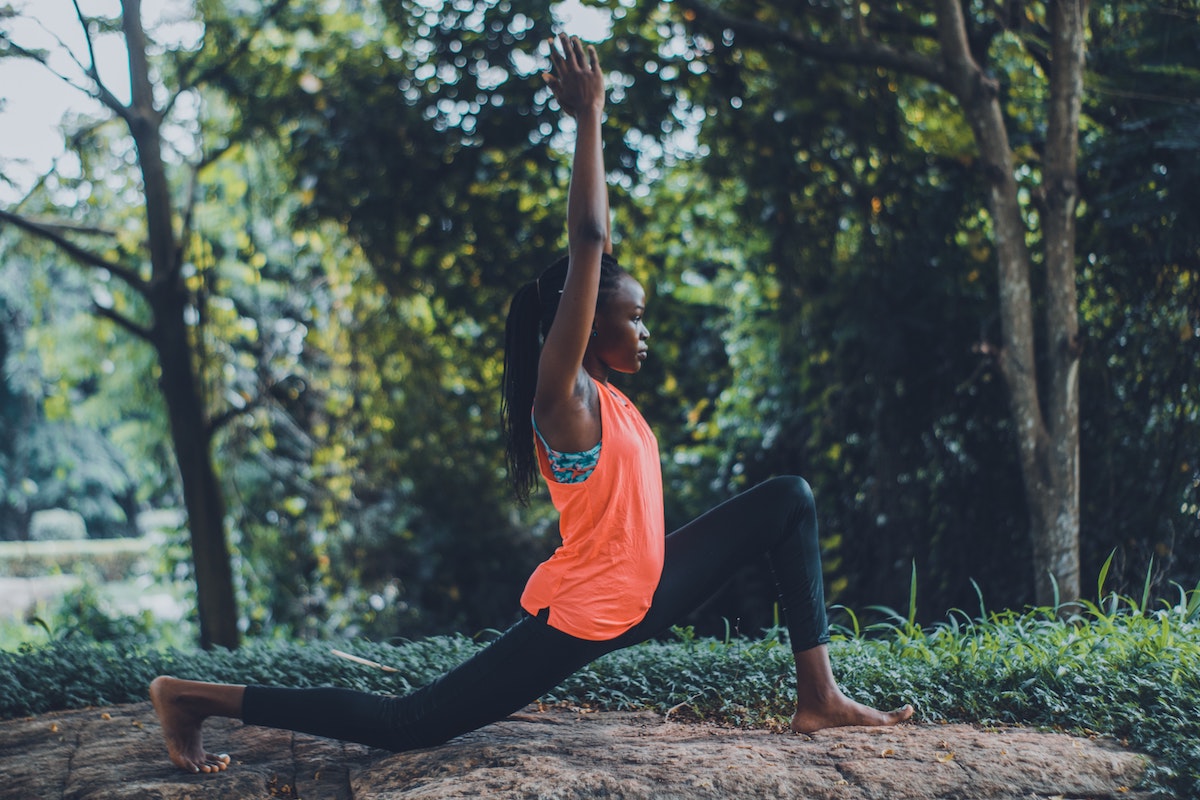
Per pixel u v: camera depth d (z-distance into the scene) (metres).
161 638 11.79
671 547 3.08
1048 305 6.88
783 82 8.83
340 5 11.32
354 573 11.82
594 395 2.79
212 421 11.05
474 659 3.02
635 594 2.88
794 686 3.92
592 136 2.72
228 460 11.99
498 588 11.60
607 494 2.81
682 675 4.19
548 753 3.21
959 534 8.37
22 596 18.28
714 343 10.88
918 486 8.52
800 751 3.13
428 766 3.13
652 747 3.24
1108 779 3.02
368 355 11.64
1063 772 3.01
